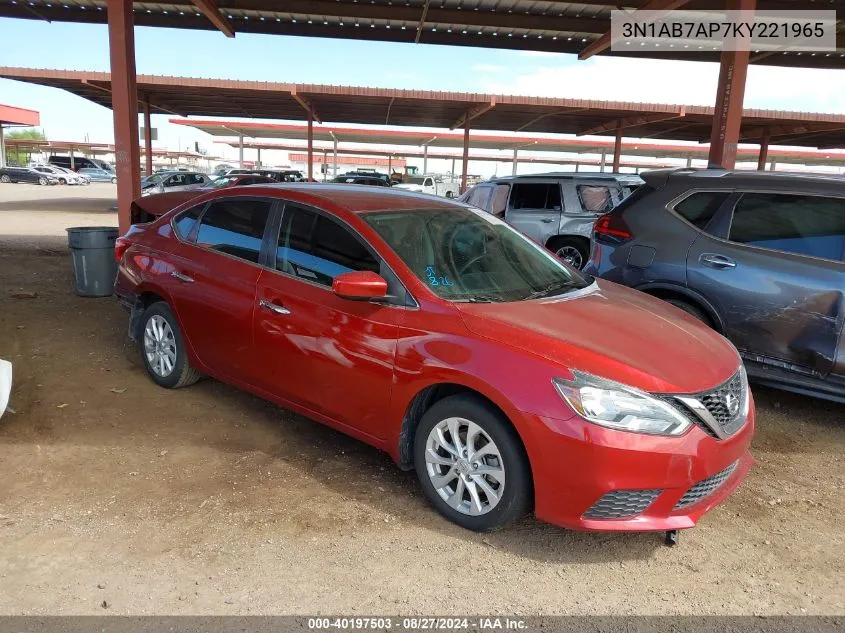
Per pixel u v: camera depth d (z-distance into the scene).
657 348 3.16
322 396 3.75
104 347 6.00
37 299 7.87
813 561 3.10
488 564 2.97
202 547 3.01
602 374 2.87
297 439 4.23
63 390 4.87
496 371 2.98
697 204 5.22
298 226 4.01
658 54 13.16
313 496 3.51
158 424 4.35
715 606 2.74
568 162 52.62
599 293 3.96
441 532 3.21
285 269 3.98
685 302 5.22
